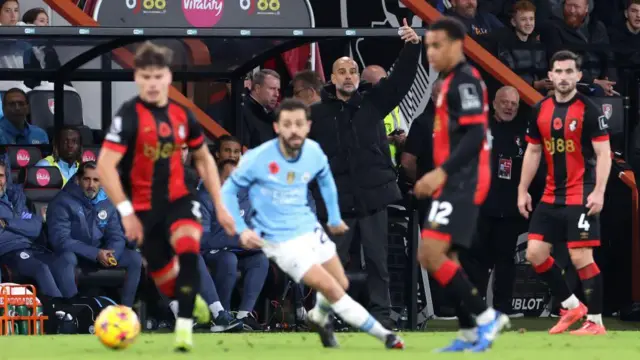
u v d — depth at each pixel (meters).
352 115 42.09
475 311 27.72
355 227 42.69
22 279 42.75
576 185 39.09
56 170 45.66
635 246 51.84
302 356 27.16
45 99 50.03
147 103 27.97
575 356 27.70
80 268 42.91
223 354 27.98
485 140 27.52
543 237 39.62
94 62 47.16
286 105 28.56
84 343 33.25
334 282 28.66
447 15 54.41
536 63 53.94
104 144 27.58
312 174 29.22
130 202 28.22
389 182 42.38
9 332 40.50
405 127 54.41
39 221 43.66
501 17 56.66
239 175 28.98
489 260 48.81
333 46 57.16
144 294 44.00
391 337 28.75
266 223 28.97
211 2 51.47
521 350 29.94
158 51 27.84
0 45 44.06
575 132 38.62
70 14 46.69
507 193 48.25
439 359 25.94
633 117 54.78
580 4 56.09
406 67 41.97
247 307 43.41
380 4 58.75
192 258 27.80
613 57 55.50
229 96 50.12
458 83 27.30
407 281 45.53
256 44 46.53
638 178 54.06
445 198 27.41
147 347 30.84
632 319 51.75
